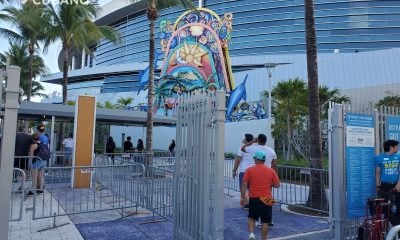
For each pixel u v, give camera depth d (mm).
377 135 6750
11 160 3877
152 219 7977
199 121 5398
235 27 76125
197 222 5258
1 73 3881
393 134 7070
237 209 9367
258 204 6113
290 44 70438
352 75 36844
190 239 5477
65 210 8258
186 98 5902
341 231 6254
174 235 6102
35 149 10250
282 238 6793
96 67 87125
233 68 66875
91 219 7910
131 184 9086
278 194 10031
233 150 35156
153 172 8266
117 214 8414
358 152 6398
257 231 7258
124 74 84750
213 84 40156
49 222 7531
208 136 5105
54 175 11234
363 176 6402
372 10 66875
